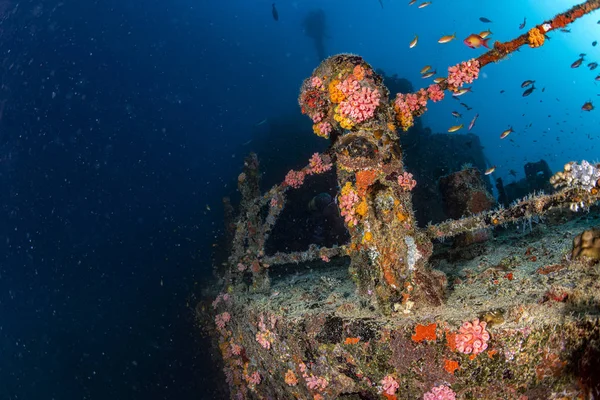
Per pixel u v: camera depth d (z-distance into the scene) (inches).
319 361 138.9
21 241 920.3
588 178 111.4
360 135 127.0
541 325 103.6
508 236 208.4
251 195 238.2
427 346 113.0
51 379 524.4
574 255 134.6
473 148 589.3
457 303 123.2
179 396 399.9
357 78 127.6
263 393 189.9
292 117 770.8
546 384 105.3
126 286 617.6
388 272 124.6
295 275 251.6
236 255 231.5
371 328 122.8
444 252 201.8
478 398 109.5
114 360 482.6
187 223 773.9
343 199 131.0
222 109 1407.5
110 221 916.0
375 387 125.4
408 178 128.0
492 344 106.0
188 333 412.5
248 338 187.9
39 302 708.0
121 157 1105.4
